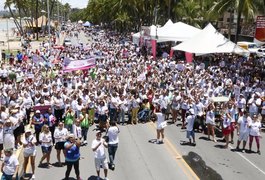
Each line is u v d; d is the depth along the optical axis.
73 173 13.57
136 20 89.88
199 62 36.16
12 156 10.94
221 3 37.75
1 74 28.11
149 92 22.55
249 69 31.44
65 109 18.66
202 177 13.52
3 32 102.94
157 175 13.61
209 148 17.11
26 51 48.25
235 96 23.39
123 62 38.41
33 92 21.23
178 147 17.12
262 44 45.00
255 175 13.96
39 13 99.06
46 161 14.73
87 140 17.78
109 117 21.02
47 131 13.96
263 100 21.27
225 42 31.56
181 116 21.92
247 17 36.62
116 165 14.54
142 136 18.88
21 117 16.22
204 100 20.31
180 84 25.44
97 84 24.61
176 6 60.47
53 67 33.09
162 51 51.16
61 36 97.69
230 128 17.12
